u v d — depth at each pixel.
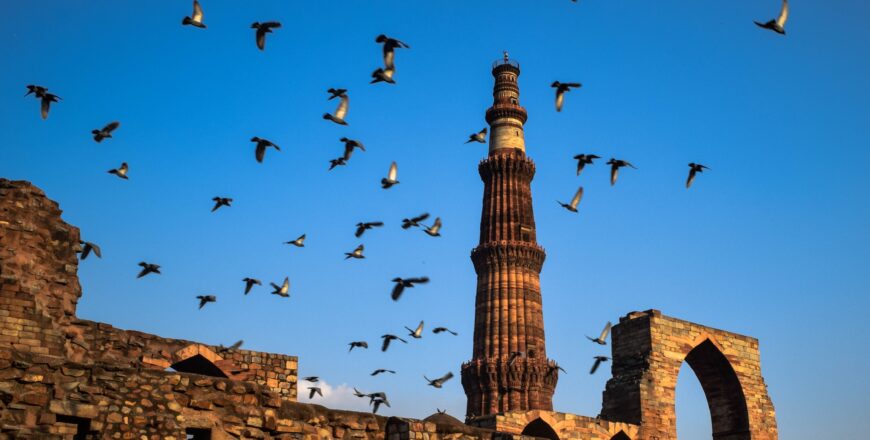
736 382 69.62
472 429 29.80
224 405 26.06
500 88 126.31
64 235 39.62
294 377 47.97
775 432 70.06
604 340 50.28
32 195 39.19
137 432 24.48
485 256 114.00
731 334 70.94
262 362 47.34
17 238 38.09
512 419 61.28
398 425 28.58
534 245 114.62
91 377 24.39
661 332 66.94
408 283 35.78
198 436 26.38
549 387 108.69
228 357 46.56
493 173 119.62
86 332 42.19
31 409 23.30
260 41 29.97
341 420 28.09
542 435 63.19
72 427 23.61
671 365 66.69
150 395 25.03
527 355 108.06
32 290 37.47
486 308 111.81
